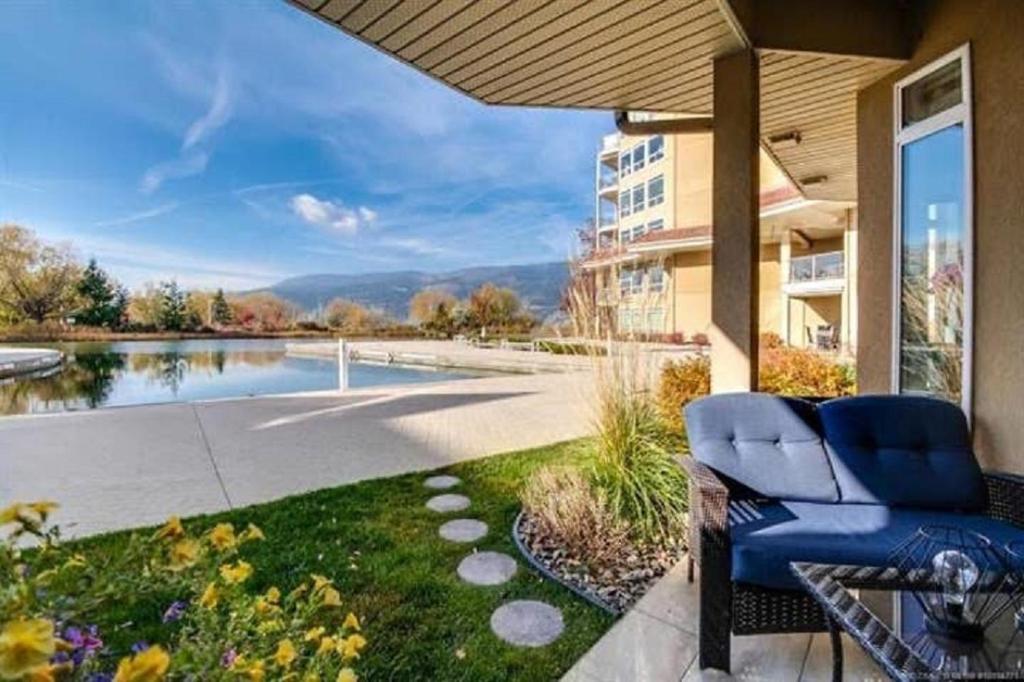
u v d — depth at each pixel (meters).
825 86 3.94
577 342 3.76
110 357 19.88
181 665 0.85
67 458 4.47
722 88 3.42
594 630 2.16
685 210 20.20
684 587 2.48
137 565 0.97
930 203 3.41
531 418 6.27
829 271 13.96
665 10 2.98
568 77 3.79
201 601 1.04
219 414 6.46
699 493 2.02
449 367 16.09
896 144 3.63
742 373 3.32
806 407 2.64
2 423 5.88
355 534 2.97
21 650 0.62
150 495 3.58
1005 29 2.79
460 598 2.36
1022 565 1.69
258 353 22.44
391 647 2.03
